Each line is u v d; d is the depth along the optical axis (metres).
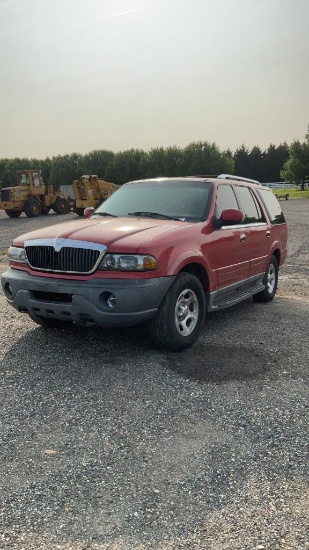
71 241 4.64
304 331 5.90
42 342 5.32
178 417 3.60
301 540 2.34
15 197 30.09
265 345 5.31
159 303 4.66
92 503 2.60
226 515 2.52
